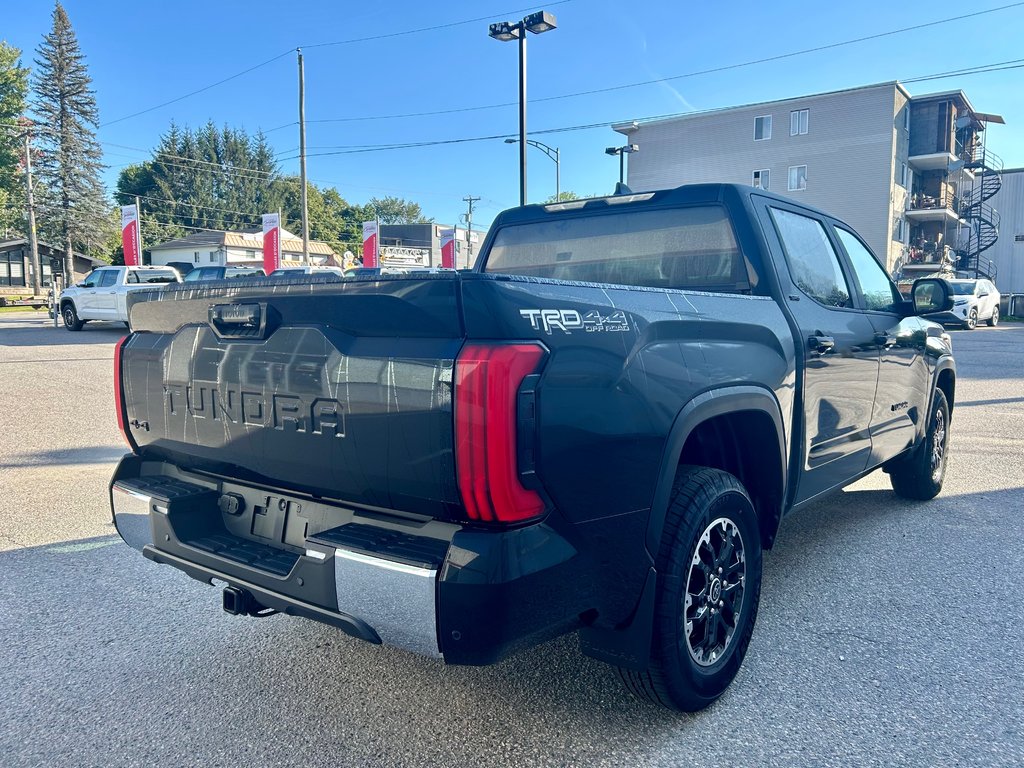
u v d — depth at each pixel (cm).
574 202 426
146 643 342
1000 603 384
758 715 281
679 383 257
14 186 6147
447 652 207
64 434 818
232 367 262
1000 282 5100
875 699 292
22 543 476
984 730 271
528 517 210
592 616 239
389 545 220
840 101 3991
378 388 218
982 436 834
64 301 2247
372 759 254
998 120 5084
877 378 435
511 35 1906
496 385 198
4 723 277
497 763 251
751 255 357
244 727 273
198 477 304
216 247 6994
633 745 262
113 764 252
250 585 251
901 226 4225
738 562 299
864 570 432
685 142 4434
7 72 6138
